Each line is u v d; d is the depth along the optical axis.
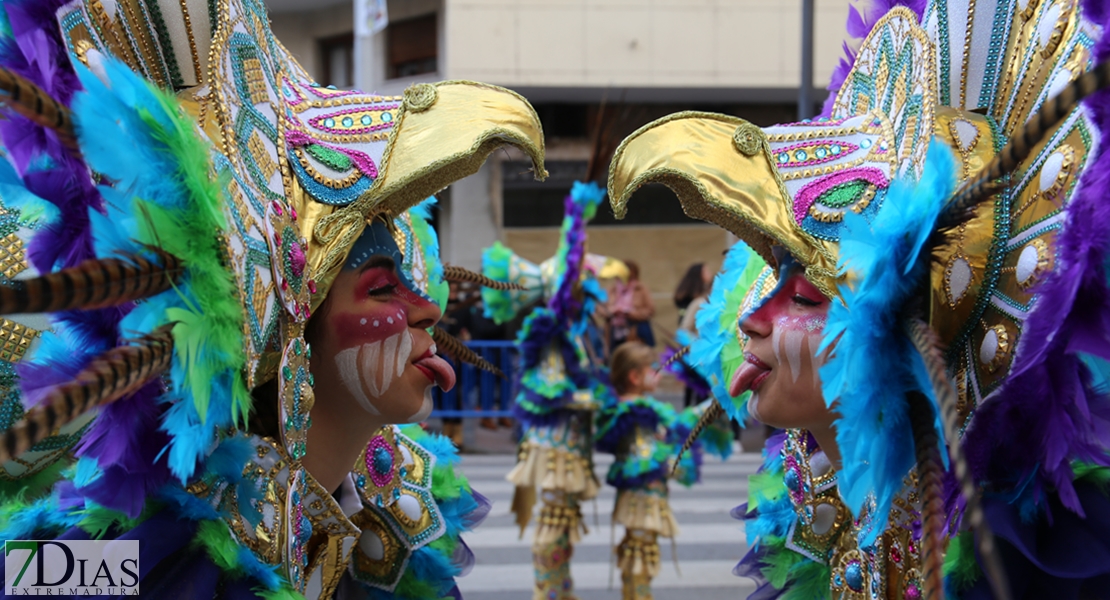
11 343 1.50
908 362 1.36
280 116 1.59
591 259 4.16
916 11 1.81
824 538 1.91
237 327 1.34
